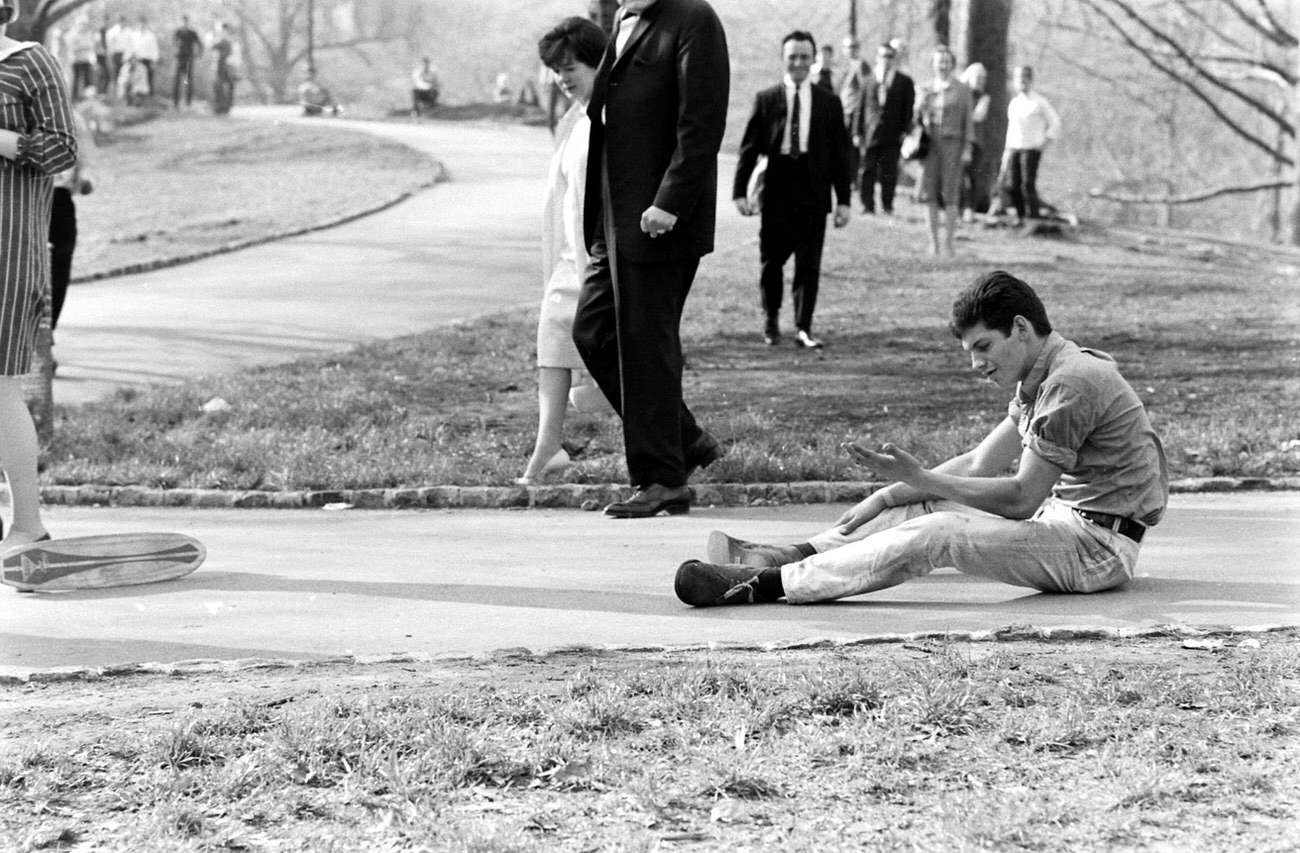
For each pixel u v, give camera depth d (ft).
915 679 15.17
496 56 305.73
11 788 12.87
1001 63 93.25
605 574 22.48
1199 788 12.50
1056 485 20.29
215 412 37.17
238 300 58.95
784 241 46.32
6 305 22.35
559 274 29.76
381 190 94.99
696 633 18.38
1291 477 30.17
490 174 105.70
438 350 45.34
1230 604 19.38
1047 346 19.53
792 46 44.88
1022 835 11.57
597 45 28.50
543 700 14.69
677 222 26.43
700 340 47.78
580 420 35.06
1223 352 46.68
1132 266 70.69
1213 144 180.75
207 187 105.40
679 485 27.89
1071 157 175.73
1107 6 139.64
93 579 21.62
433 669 16.65
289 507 30.01
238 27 283.79
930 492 19.62
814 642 17.48
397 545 25.35
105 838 11.99
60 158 22.49
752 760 13.15
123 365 46.06
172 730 13.84
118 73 174.70
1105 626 18.10
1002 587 20.85
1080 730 13.70
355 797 12.51
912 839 11.61
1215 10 139.85
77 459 33.04
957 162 68.49
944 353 45.85
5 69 22.27
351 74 321.11
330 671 16.66
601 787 12.71
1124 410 19.65
